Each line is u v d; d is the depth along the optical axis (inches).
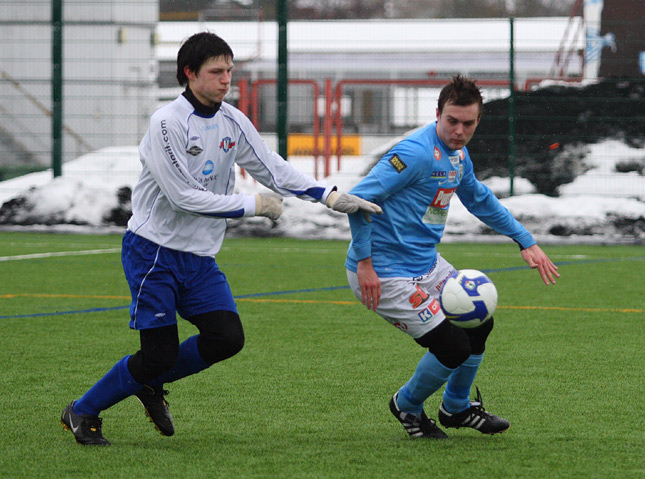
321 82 3277.6
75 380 753.6
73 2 2957.7
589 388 723.4
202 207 517.0
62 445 563.8
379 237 574.2
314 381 751.1
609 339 940.0
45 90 3174.2
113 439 582.2
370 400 688.4
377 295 563.5
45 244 2028.8
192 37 525.3
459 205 2250.2
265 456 539.2
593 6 2571.4
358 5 4224.9
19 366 807.7
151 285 542.9
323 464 522.3
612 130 2534.5
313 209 2261.3
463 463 523.8
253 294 1284.4
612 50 2564.0
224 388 725.3
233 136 547.2
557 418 632.4
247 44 2829.7
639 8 2534.5
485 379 756.0
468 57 3186.5
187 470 509.4
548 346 901.8
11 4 3129.9
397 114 3260.3
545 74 3122.5
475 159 2517.2
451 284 569.3
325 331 989.8
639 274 1517.0
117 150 2856.8
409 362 826.8
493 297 566.3
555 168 2463.1
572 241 2122.3
